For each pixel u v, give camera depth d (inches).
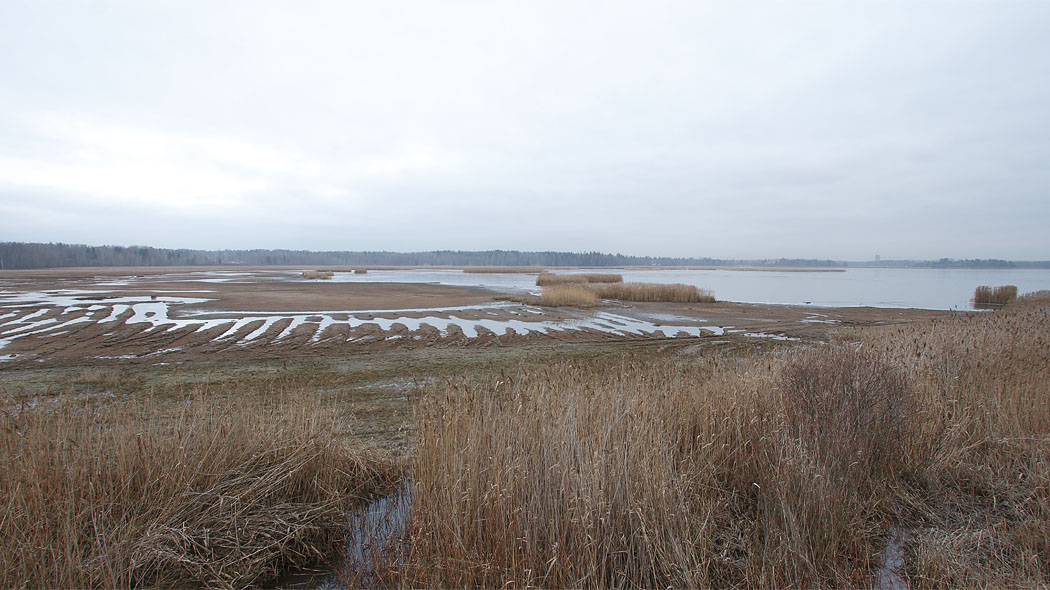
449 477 142.6
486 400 172.4
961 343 283.7
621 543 135.3
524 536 134.5
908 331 397.7
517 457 147.0
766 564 132.1
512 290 1528.1
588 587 125.6
